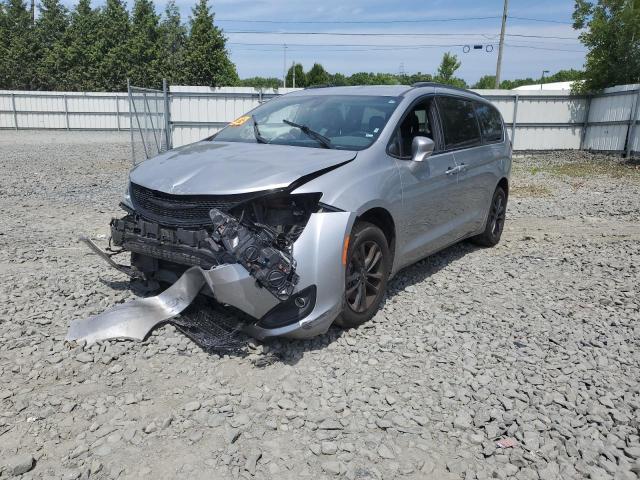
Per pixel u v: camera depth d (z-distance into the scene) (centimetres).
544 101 2231
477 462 310
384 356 424
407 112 541
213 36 4244
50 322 460
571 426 343
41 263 627
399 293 562
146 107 1725
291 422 339
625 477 300
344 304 435
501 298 558
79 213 937
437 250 604
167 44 4928
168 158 491
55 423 329
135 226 459
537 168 1827
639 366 423
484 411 354
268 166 429
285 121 537
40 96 3369
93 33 4834
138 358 404
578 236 849
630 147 2033
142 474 289
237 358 410
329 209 416
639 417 352
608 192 1321
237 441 319
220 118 1881
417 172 526
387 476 296
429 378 395
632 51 2148
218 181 416
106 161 1806
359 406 357
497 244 782
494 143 725
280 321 408
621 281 618
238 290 390
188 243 415
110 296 515
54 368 387
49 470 289
